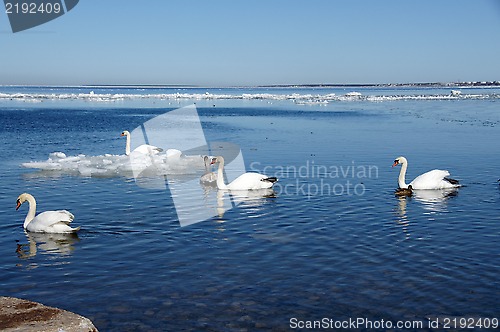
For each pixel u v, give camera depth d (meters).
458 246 11.27
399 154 25.75
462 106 73.44
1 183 18.52
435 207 14.70
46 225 12.45
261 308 8.38
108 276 9.74
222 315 8.16
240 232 12.49
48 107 71.81
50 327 6.27
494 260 10.38
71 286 9.28
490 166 21.88
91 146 30.70
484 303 8.48
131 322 7.91
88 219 13.71
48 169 21.41
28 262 10.53
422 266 10.09
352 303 8.53
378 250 11.05
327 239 11.86
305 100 98.81
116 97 110.81
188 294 8.92
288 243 11.60
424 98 98.75
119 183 18.61
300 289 9.09
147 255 10.89
